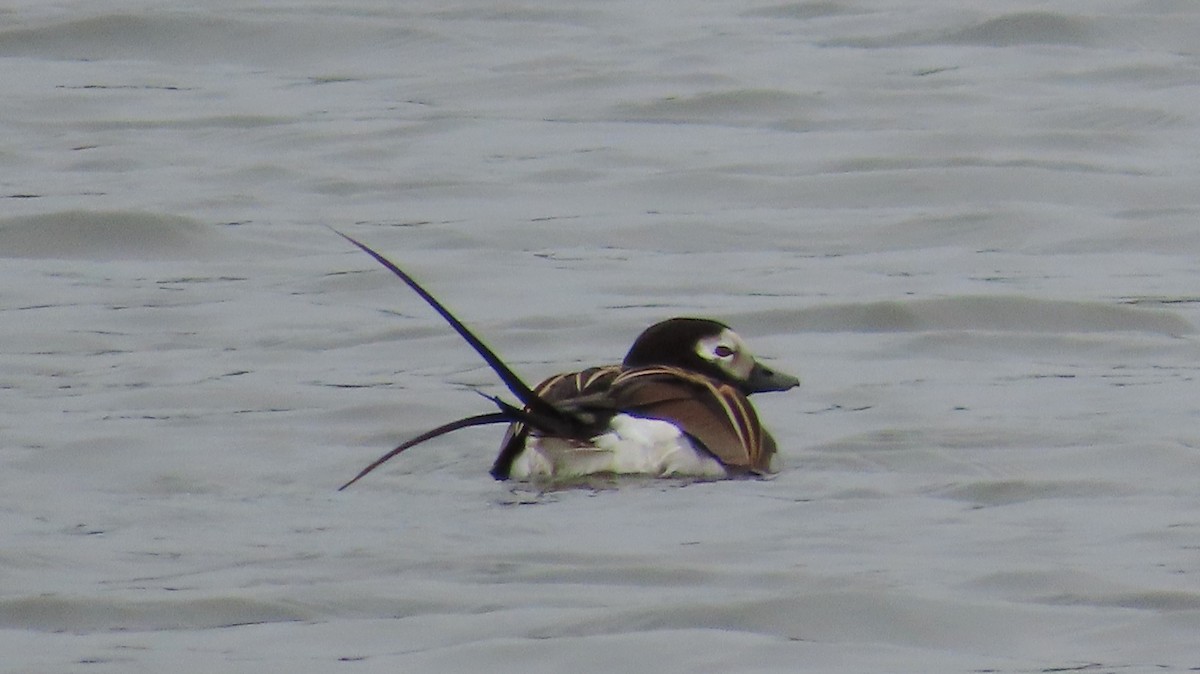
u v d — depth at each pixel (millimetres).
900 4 26531
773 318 14648
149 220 16969
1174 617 8125
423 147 20188
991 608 8242
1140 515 9648
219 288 15430
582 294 15297
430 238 16969
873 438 11305
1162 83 22266
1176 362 13422
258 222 17406
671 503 9789
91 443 11211
